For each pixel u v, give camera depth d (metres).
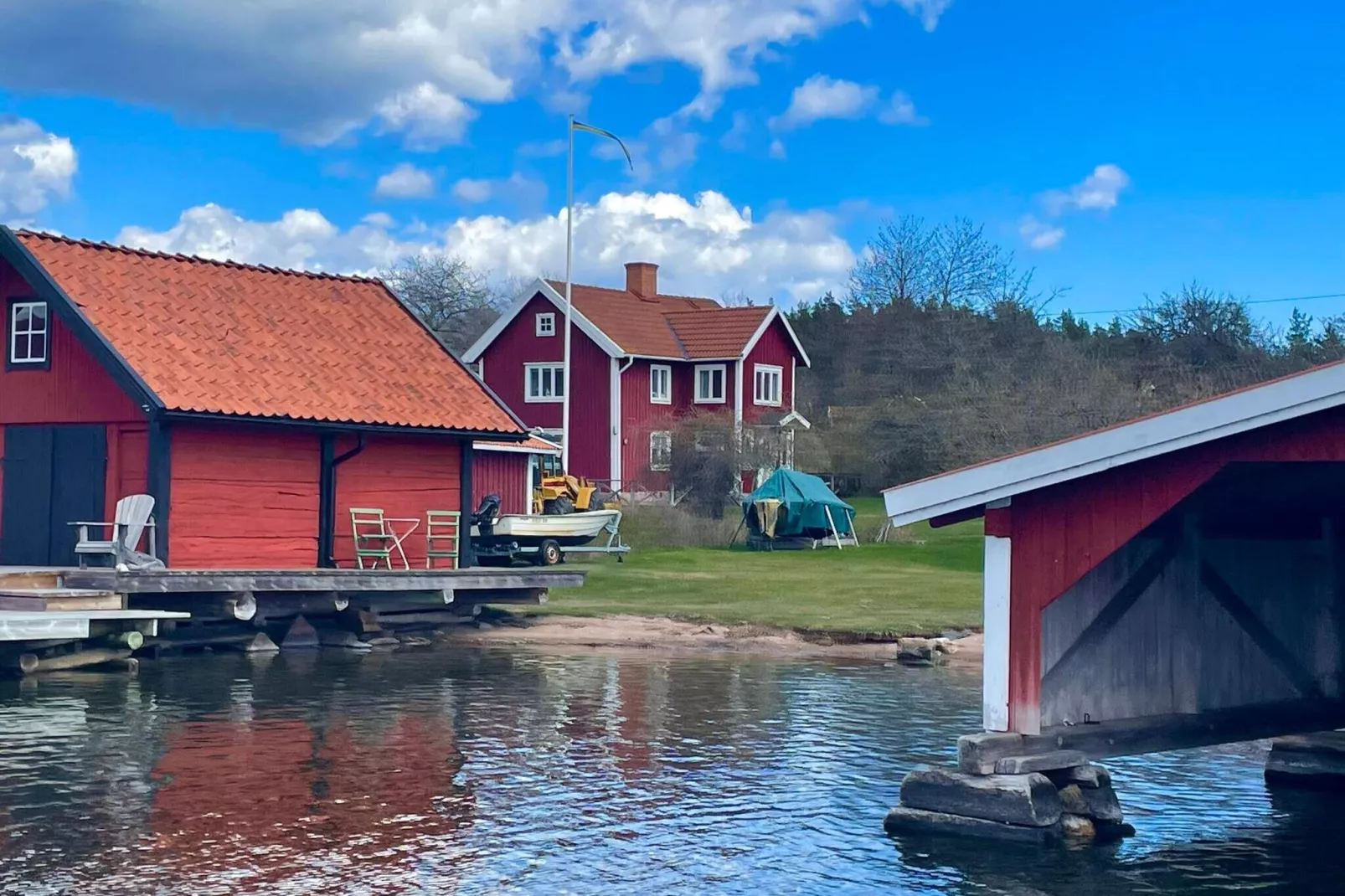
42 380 24.23
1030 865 10.98
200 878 10.20
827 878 10.58
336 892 9.98
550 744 15.36
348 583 22.86
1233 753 15.93
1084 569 11.44
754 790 13.27
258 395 23.67
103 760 13.93
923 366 66.62
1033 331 67.94
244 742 15.04
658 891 10.18
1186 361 56.25
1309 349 54.16
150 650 21.50
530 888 10.19
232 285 26.47
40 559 24.06
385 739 15.43
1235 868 11.05
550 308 53.88
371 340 27.36
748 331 55.22
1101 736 12.25
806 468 49.06
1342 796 13.63
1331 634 14.60
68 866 10.41
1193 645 13.31
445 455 26.91
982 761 11.66
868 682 20.12
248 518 23.80
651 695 18.78
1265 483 12.13
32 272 23.30
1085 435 11.14
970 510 12.66
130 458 23.33
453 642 23.95
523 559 35.00
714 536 41.09
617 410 52.50
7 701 17.22
